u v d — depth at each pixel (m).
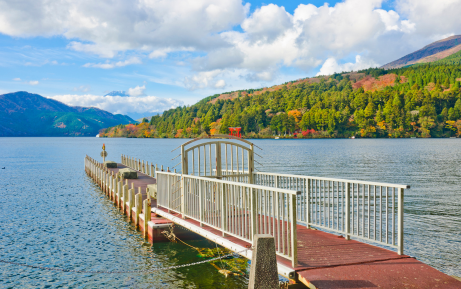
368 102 194.12
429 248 10.53
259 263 4.16
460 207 16.78
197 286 7.72
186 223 8.23
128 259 9.80
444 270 8.84
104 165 30.91
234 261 9.12
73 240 12.05
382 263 5.31
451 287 4.52
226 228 6.79
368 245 6.25
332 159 52.78
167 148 102.81
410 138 164.75
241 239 6.27
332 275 4.84
